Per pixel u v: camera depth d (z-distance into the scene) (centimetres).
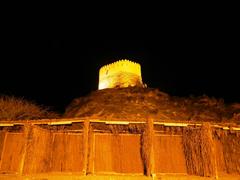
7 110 1841
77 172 1253
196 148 1277
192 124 1271
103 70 5300
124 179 1105
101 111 3275
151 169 1162
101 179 1100
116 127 1336
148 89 3919
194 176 1215
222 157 1349
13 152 1253
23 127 1282
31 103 2098
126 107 3316
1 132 1290
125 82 4866
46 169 1270
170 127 1355
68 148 1315
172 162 1298
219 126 1310
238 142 1427
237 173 1341
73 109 3634
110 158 1286
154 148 1305
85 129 1220
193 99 3744
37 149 1238
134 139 1330
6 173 1205
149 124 1236
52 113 2381
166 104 3503
